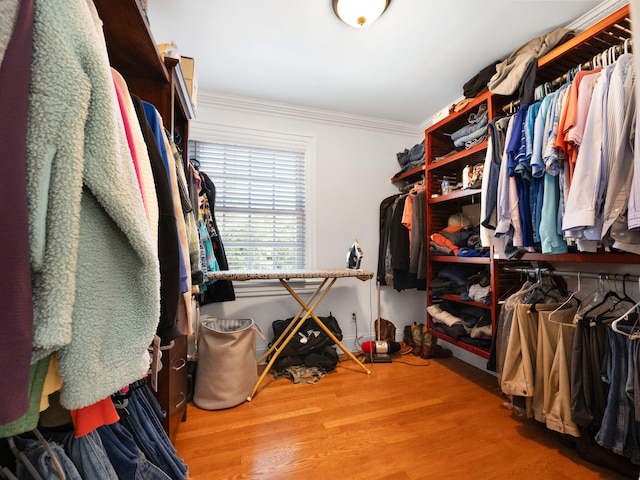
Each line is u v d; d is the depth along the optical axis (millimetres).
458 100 2477
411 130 3014
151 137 727
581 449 1217
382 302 2854
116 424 738
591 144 1099
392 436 1381
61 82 354
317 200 2697
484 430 1426
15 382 296
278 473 1146
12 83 312
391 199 2809
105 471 611
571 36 1506
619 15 1149
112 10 773
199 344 1755
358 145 2848
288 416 1563
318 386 1932
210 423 1496
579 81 1189
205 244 1976
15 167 309
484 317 1931
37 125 336
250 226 2580
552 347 1312
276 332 2322
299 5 1468
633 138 1007
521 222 1429
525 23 1588
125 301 451
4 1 314
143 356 469
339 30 1648
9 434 360
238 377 1702
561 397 1227
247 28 1632
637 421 1007
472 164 2225
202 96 2352
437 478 1118
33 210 331
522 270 1681
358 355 2547
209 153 2473
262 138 2549
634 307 1084
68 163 358
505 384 1411
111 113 414
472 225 2350
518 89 1646
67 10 373
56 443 576
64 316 354
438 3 1452
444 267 2350
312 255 2664
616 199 1038
